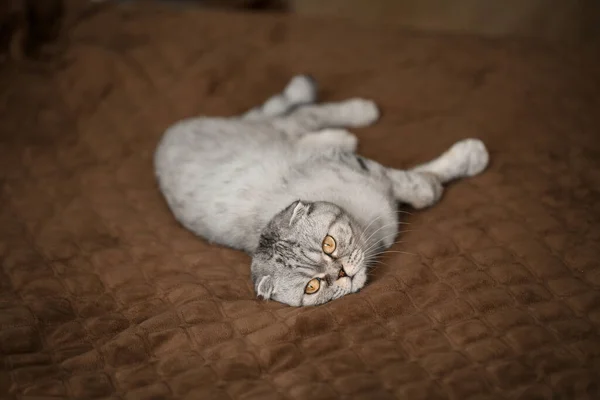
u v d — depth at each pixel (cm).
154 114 105
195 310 73
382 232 78
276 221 74
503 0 132
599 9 130
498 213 81
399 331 68
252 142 88
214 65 109
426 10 137
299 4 141
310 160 82
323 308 71
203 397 64
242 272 80
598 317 68
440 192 84
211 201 83
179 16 119
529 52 105
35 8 118
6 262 83
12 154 100
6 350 70
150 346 70
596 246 76
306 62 110
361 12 140
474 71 103
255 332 70
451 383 63
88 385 66
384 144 94
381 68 107
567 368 63
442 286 72
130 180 96
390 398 62
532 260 75
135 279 80
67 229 88
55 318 75
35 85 108
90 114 106
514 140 92
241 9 135
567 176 85
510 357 65
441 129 95
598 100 97
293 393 63
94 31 117
